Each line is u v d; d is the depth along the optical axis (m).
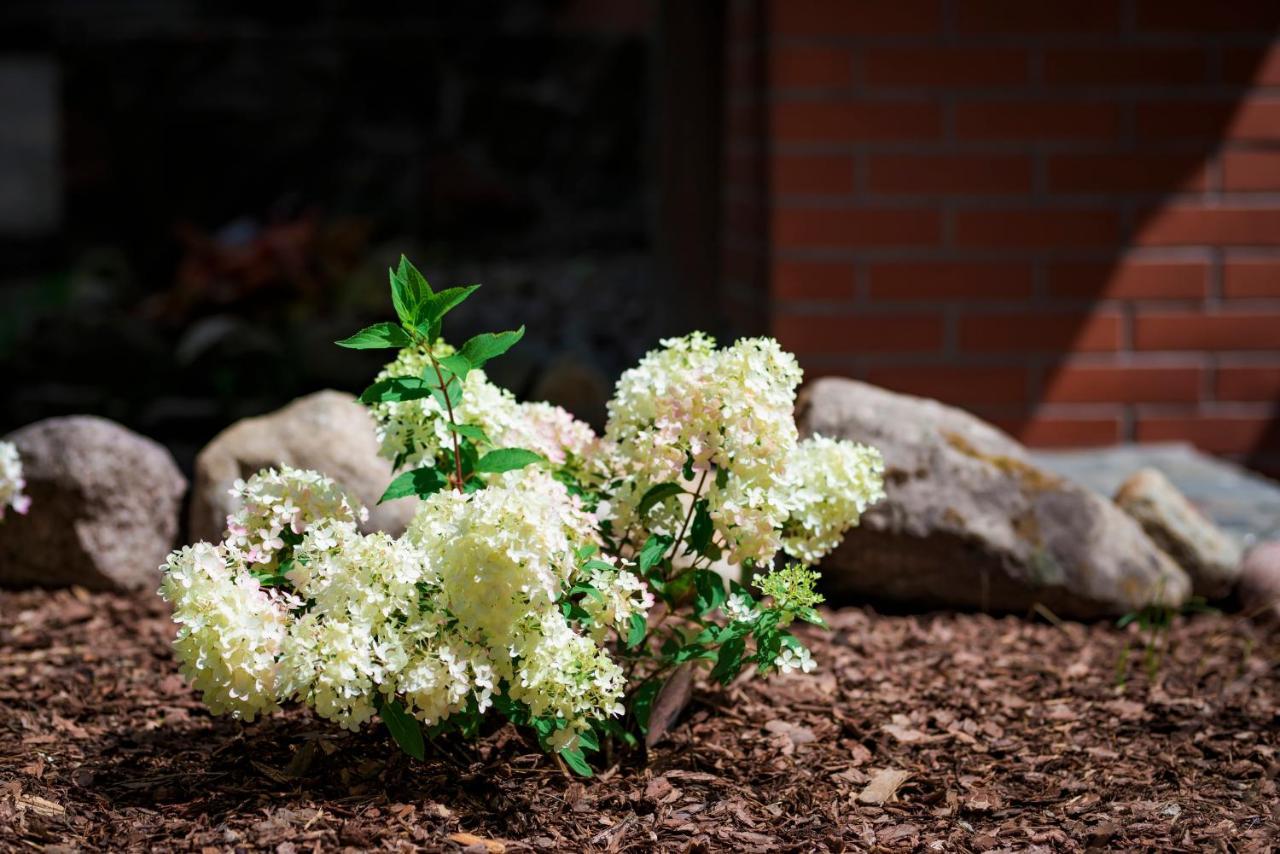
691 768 3.07
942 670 3.72
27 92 19.45
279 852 2.63
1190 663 3.81
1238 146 5.68
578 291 10.09
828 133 5.57
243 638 2.62
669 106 6.97
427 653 2.64
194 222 11.74
